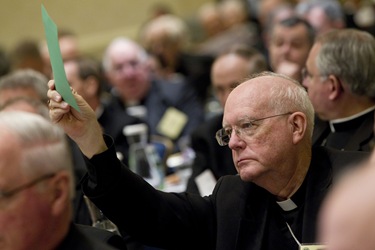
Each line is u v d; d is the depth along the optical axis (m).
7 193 4.17
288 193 5.75
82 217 7.37
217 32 23.09
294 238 5.71
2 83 9.36
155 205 5.87
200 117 13.91
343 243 2.58
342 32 7.91
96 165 5.55
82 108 5.41
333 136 7.83
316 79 7.85
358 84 7.67
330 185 5.61
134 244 7.23
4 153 4.18
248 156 5.64
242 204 5.90
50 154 4.30
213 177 8.89
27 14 23.80
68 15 24.55
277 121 5.64
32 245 4.29
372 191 2.56
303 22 10.93
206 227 6.09
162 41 18.34
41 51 17.00
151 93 14.47
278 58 11.05
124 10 25.55
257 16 23.39
